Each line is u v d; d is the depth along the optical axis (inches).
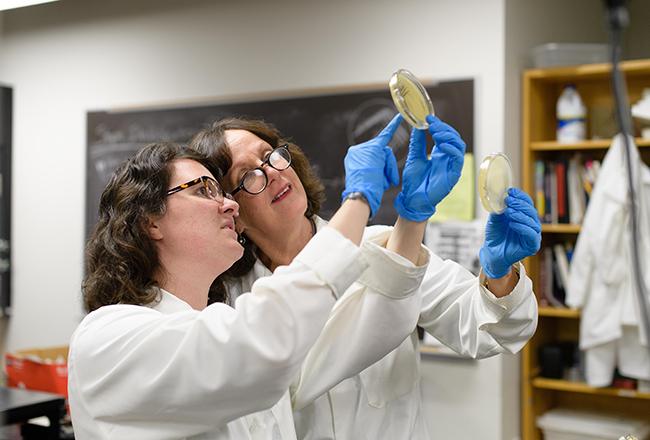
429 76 144.0
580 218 145.5
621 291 136.2
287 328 43.3
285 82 159.2
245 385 43.8
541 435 151.8
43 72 189.9
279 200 63.1
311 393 56.7
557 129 155.9
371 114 149.3
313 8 155.8
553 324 160.1
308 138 155.7
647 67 139.1
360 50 151.0
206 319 45.0
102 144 180.9
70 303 185.3
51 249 188.5
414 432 62.1
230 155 63.5
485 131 138.8
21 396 100.3
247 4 163.3
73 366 48.9
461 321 59.1
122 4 178.7
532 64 150.3
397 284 51.9
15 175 194.5
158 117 173.5
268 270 67.1
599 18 178.4
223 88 166.2
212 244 52.7
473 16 139.9
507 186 52.4
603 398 155.8
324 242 45.4
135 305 51.4
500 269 53.4
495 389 137.2
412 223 50.4
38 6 190.1
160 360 45.5
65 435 106.7
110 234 52.8
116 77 179.6
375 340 53.9
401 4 146.8
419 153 49.4
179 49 171.8
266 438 53.4
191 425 46.7
